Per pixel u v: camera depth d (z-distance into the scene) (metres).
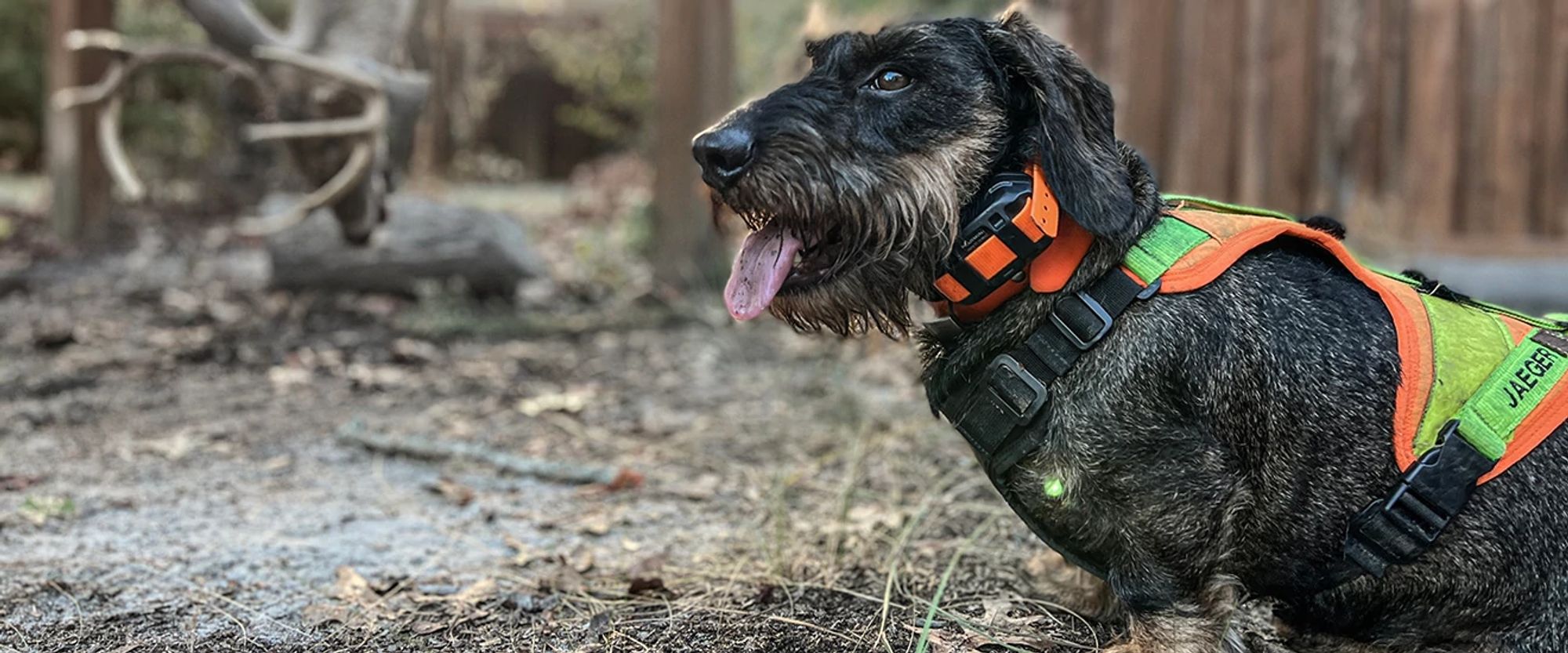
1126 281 0.75
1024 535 1.13
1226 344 0.74
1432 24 2.28
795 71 2.69
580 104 6.59
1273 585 0.78
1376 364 0.74
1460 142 2.30
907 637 0.92
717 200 0.85
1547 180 2.28
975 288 0.77
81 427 1.61
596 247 3.14
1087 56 2.38
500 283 2.49
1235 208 0.81
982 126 0.77
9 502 1.28
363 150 1.68
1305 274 0.77
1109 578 0.78
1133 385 0.74
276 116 1.77
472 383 1.89
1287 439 0.74
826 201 0.75
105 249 3.28
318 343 2.13
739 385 1.90
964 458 1.40
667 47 2.52
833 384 1.86
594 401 1.78
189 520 1.23
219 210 4.36
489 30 6.24
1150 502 0.74
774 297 0.80
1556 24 2.25
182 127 4.80
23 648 0.92
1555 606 0.71
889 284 0.79
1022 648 0.90
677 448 1.53
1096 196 0.74
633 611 0.98
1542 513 0.72
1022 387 0.75
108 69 3.29
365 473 1.42
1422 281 0.81
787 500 1.28
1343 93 2.32
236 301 2.50
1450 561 0.73
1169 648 0.76
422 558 1.12
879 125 0.77
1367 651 0.81
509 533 1.20
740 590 1.02
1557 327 0.79
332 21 1.79
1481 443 0.72
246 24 1.74
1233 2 2.31
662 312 2.40
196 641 0.94
